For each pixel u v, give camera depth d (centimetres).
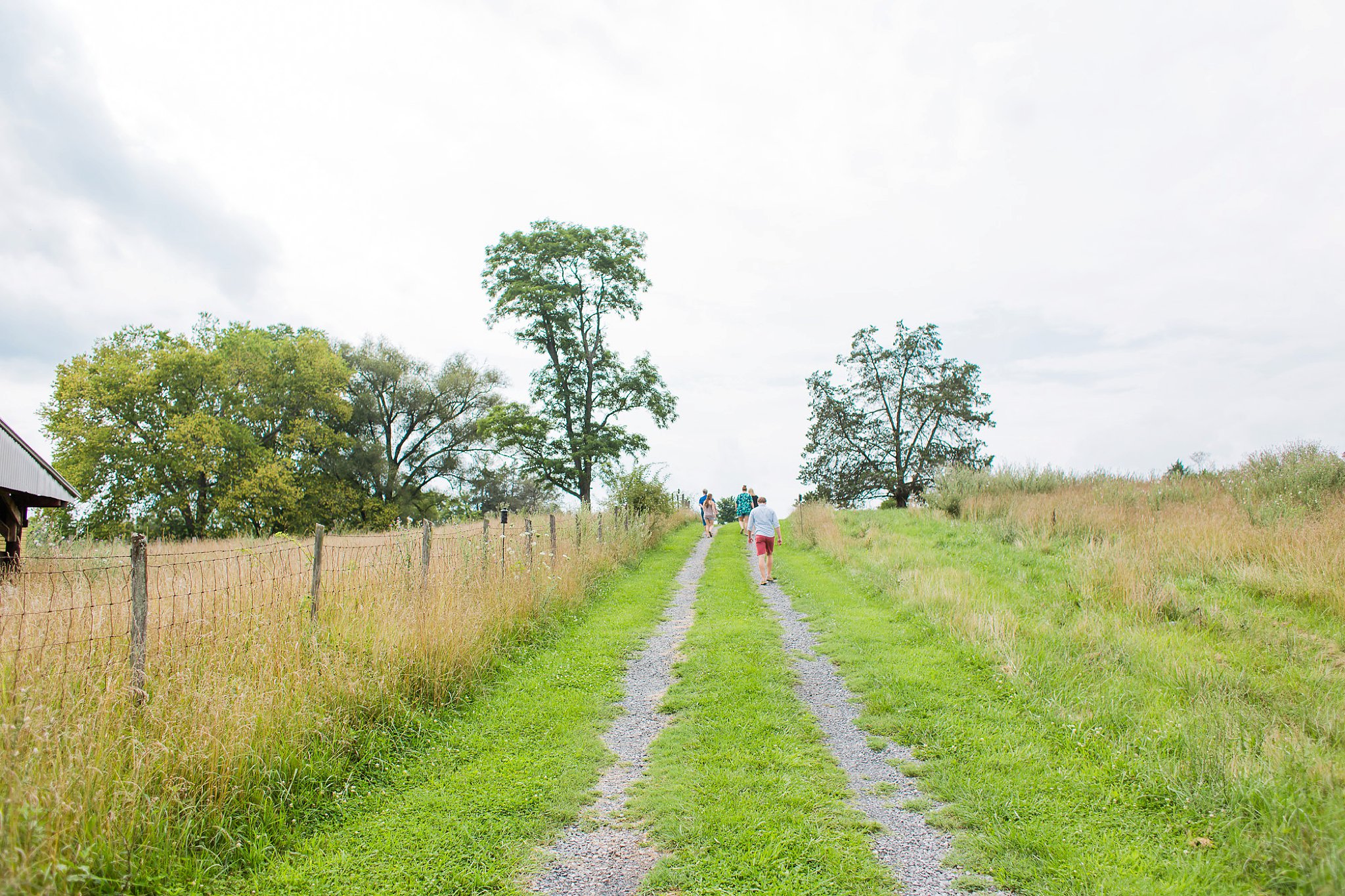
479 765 548
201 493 3497
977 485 2302
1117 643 760
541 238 3475
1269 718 550
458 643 723
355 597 745
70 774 381
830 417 4316
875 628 966
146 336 3562
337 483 4075
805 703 697
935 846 421
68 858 352
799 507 3097
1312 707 567
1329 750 489
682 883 387
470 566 966
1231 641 755
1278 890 354
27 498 1193
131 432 3359
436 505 4769
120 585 653
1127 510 1545
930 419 4122
